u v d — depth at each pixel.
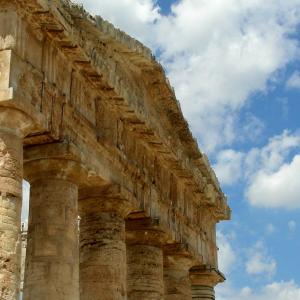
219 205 41.34
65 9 23.48
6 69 20.88
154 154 32.50
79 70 25.38
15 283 19.36
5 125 20.78
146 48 29.27
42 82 22.80
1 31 21.34
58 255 22.81
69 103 24.50
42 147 23.73
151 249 31.77
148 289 31.12
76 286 23.09
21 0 21.50
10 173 20.34
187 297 36.00
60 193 23.81
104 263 26.97
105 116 27.47
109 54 27.44
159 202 32.53
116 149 27.67
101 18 25.69
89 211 27.84
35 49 22.72
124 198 27.89
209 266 39.47
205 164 38.22
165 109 33.28
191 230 37.59
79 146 25.02
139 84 30.77
